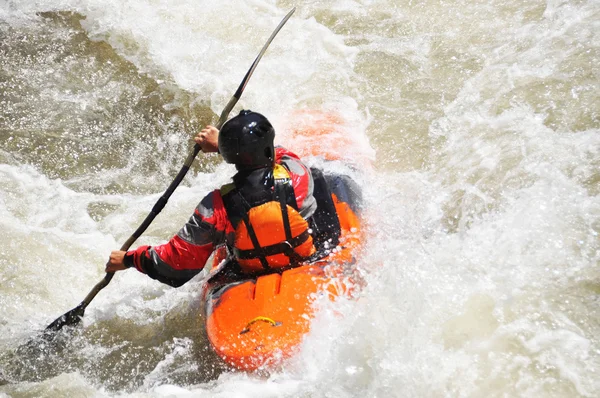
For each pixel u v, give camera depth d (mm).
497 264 16375
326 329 14938
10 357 17625
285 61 27219
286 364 14703
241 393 14680
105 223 22047
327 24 28734
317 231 16703
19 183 23516
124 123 25969
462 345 14586
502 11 27516
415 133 23281
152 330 18031
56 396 16141
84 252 20891
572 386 13625
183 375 16438
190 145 25078
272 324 14945
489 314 15117
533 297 15453
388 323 15039
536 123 22109
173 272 16016
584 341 14477
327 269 15984
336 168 20062
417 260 16500
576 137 21062
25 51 29031
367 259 16625
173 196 23016
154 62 28062
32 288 19719
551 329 14766
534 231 17297
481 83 24578
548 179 19438
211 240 15695
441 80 25281
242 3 29984
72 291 19703
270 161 15727
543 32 25906
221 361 15906
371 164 22156
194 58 27938
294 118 24328
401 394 13969
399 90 25312
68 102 26844
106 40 29281
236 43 28234
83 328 18312
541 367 14031
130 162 24578
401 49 27000
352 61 26859
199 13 29672
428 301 15430
